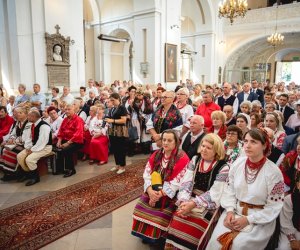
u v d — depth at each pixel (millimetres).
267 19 16219
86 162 5707
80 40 9508
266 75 21484
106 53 15234
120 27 14141
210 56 16938
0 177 4875
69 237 2988
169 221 2648
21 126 4848
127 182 4559
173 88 12719
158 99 6605
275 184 2080
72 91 9328
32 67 8367
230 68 19328
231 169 2314
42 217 3408
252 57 20641
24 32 8133
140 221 2725
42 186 4406
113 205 3734
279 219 2295
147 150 6449
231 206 2234
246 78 20594
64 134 5152
